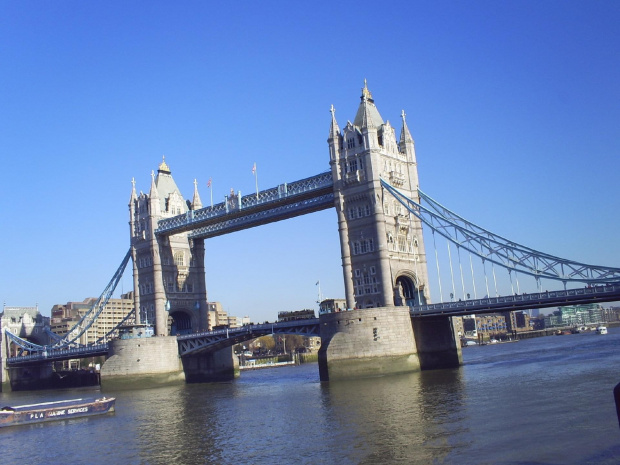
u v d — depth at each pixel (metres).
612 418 48.06
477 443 43.78
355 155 111.00
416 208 116.06
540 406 55.84
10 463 53.56
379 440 47.44
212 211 133.50
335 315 99.31
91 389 143.25
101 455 52.97
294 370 171.50
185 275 148.25
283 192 121.38
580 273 88.88
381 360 95.50
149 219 144.75
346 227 110.94
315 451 46.00
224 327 149.38
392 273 107.81
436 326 108.69
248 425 60.81
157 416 74.12
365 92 115.50
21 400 120.81
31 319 179.00
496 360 125.38
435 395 68.19
